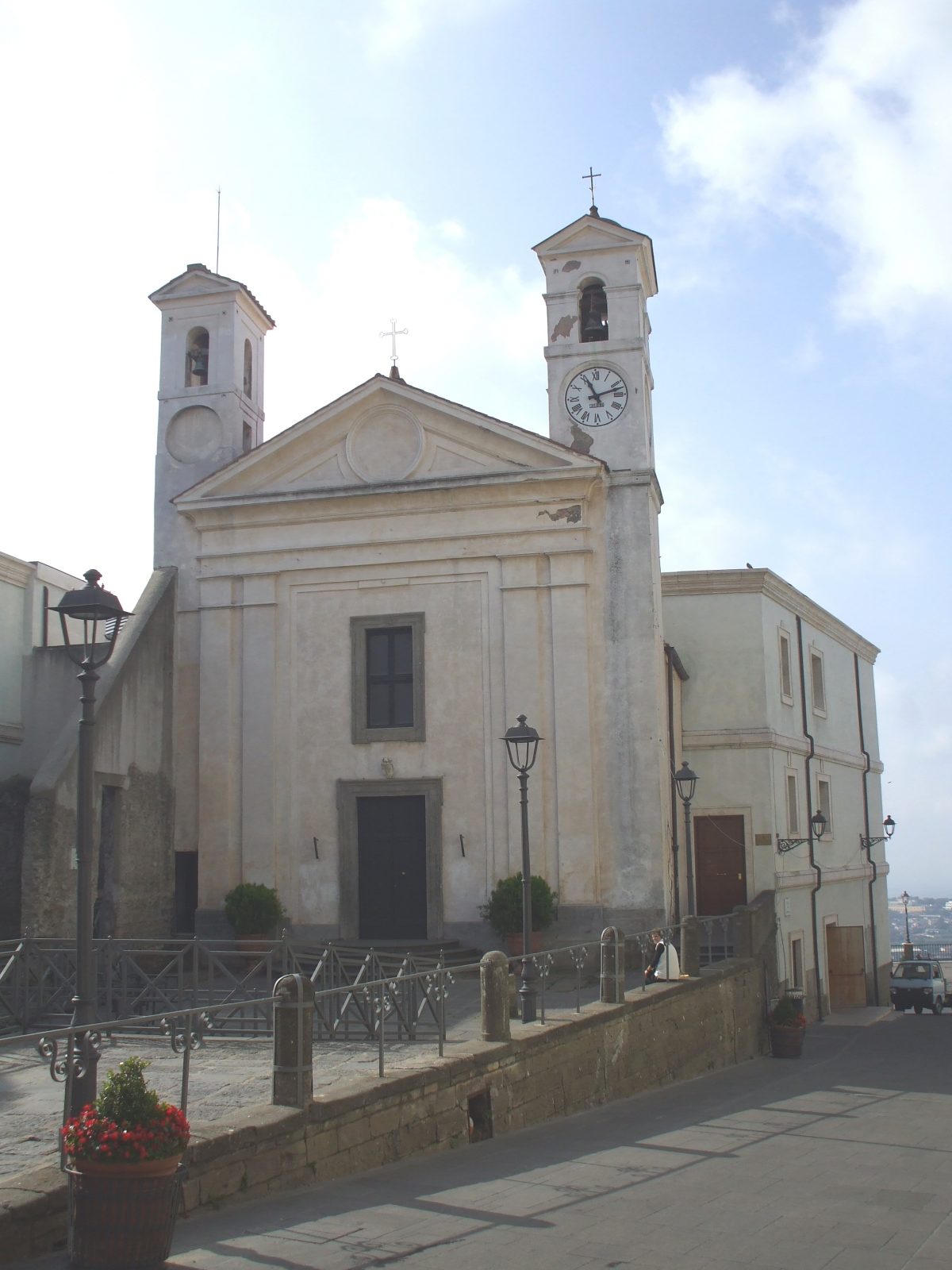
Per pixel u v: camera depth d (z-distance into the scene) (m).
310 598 24.28
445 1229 7.83
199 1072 12.02
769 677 28.91
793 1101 15.15
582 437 23.81
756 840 27.95
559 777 22.56
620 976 15.96
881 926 38.16
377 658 24.06
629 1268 6.90
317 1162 9.43
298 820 23.53
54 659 25.28
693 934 19.23
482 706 23.20
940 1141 11.89
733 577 28.86
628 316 24.19
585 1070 14.35
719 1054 19.67
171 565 24.92
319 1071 11.52
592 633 23.03
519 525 23.52
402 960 19.80
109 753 21.47
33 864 18.81
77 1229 6.85
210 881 23.45
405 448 24.19
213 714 24.11
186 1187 8.08
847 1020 31.03
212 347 26.12
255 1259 7.07
